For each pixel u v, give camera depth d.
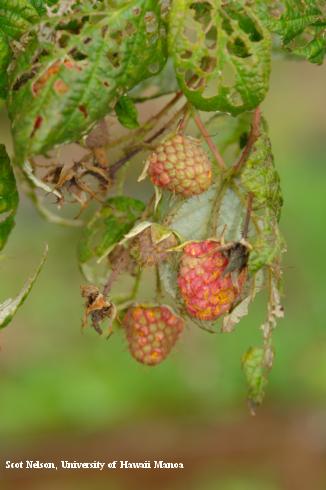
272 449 1.27
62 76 0.47
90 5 0.47
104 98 0.47
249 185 0.49
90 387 1.32
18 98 0.47
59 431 1.29
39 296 1.53
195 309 0.51
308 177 1.66
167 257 0.52
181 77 0.48
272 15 0.48
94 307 0.51
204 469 1.24
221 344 1.38
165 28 0.48
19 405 1.30
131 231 0.51
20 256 1.57
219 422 1.33
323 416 1.31
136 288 0.54
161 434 1.29
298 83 2.01
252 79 0.48
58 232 1.60
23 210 1.60
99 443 1.27
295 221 1.58
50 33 0.47
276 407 1.36
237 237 0.51
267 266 0.50
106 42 0.47
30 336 1.45
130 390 1.34
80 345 1.42
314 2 0.49
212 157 0.52
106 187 0.52
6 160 0.50
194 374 1.36
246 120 0.53
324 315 1.46
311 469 1.24
